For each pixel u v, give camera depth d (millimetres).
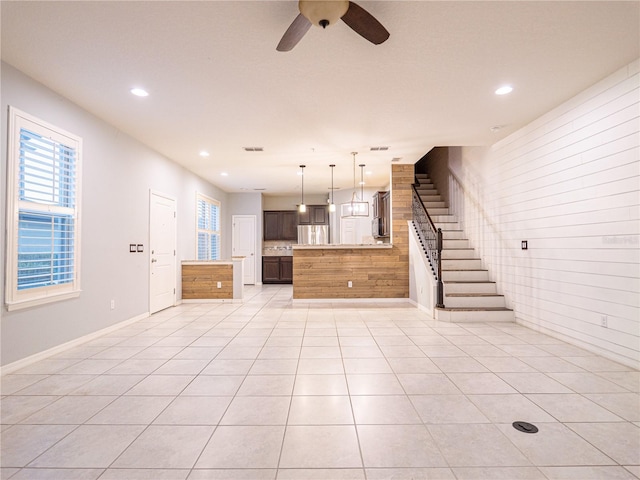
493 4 2234
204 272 6727
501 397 2508
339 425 2133
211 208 8625
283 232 10352
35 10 2240
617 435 2012
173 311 5828
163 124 4363
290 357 3410
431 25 2439
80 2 2174
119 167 4555
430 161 8953
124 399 2486
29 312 3156
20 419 2201
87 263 3924
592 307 3475
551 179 4031
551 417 2219
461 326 4680
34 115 3186
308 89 3428
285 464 1760
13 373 2967
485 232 5676
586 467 1729
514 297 4887
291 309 6031
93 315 4039
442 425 2129
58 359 3334
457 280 5566
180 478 1655
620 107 3100
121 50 2730
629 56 2875
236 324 4863
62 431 2062
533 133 4340
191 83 3287
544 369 3047
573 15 2340
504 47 2721
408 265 6746
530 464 1750
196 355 3475
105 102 3701
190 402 2439
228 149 5535
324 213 10359
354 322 4977
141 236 5145
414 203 6703
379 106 3854
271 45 2676
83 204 3844
